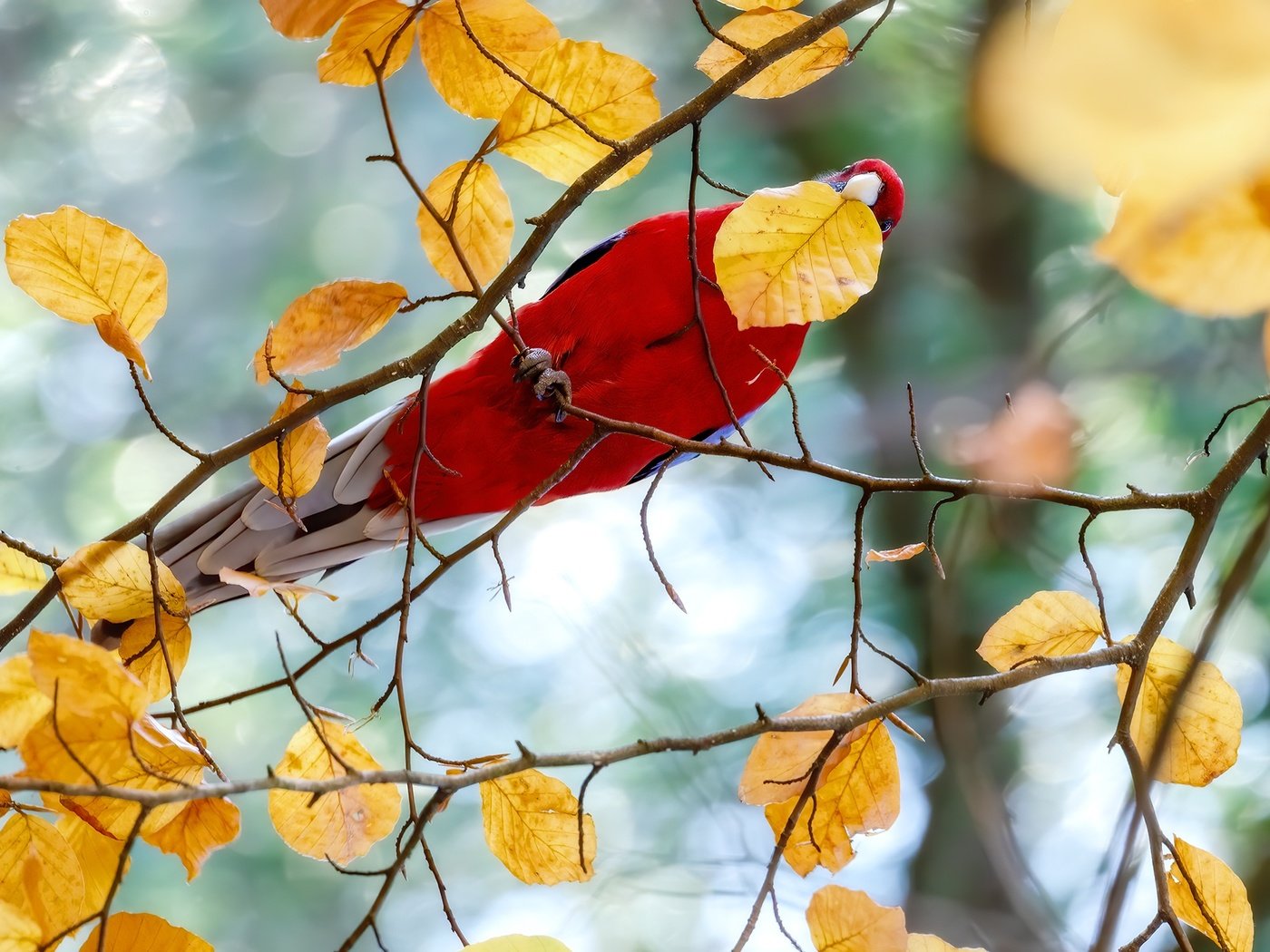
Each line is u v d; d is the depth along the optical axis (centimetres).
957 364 609
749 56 208
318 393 208
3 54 715
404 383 677
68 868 192
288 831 212
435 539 673
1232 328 529
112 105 717
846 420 655
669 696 577
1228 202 80
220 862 653
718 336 321
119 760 168
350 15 207
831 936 192
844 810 217
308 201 722
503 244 233
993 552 550
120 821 195
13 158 705
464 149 715
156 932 185
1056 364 542
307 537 314
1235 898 203
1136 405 546
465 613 687
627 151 205
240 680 664
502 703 676
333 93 731
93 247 202
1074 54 59
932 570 607
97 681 165
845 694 212
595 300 319
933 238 614
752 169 654
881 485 200
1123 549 554
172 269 705
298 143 730
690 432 341
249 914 648
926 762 631
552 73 217
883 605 652
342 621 680
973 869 585
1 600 599
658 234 319
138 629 223
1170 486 537
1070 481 499
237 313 707
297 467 221
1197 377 537
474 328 207
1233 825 528
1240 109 58
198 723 648
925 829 610
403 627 205
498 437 324
